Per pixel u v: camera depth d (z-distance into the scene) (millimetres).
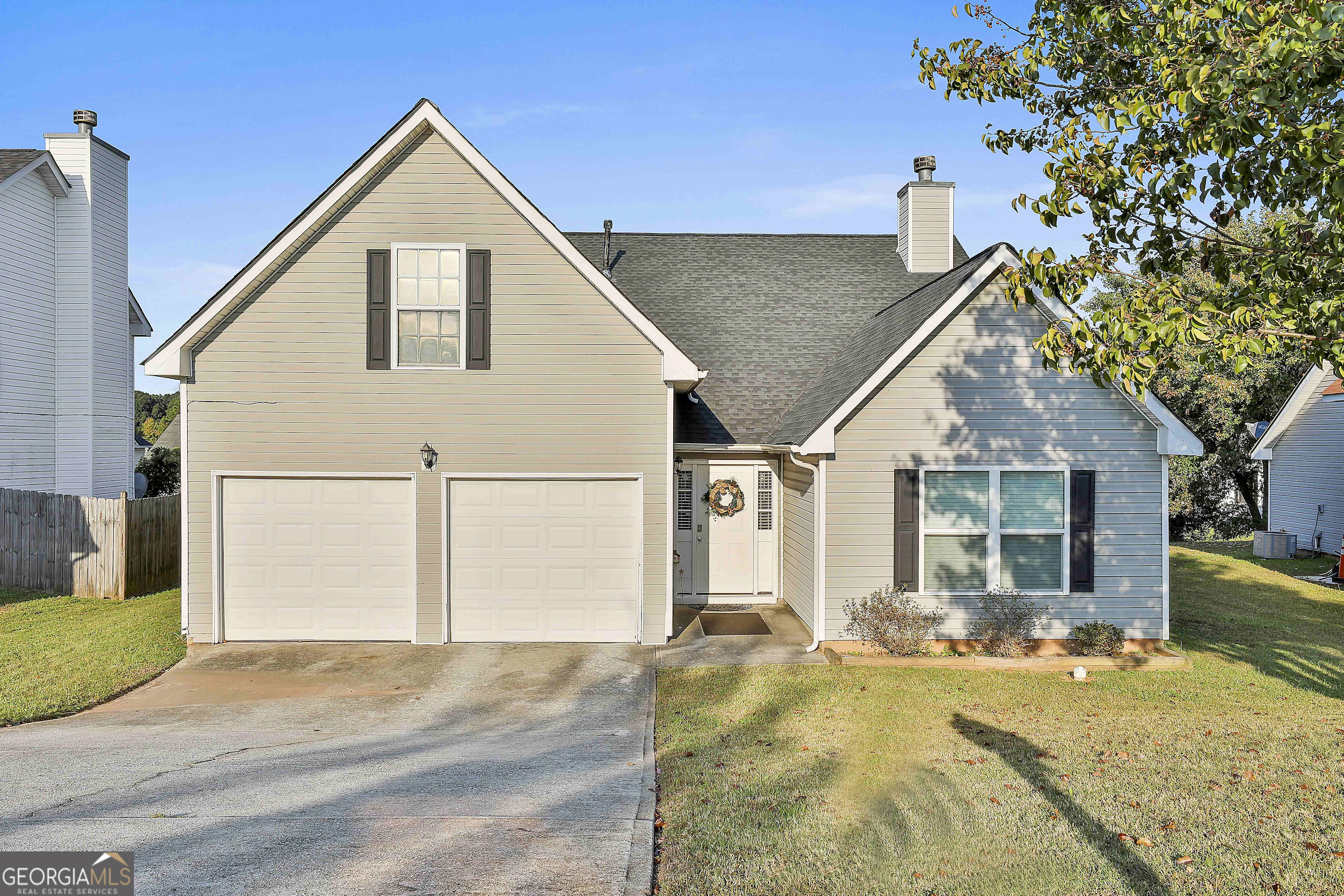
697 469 14781
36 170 20250
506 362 12102
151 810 6051
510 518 12195
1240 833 5824
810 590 12516
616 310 12141
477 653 11672
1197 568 20109
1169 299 6633
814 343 16125
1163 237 7391
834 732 8258
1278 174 6574
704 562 14758
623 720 8922
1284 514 26281
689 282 17984
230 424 11984
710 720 8750
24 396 19906
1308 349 6473
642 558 12180
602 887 4801
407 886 4766
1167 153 7242
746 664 11109
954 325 11734
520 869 5023
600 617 12273
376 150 11742
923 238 18641
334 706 9523
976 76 8977
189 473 11977
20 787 6629
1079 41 8516
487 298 12062
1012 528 11773
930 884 5074
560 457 12148
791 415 14031
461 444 12102
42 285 20547
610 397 12164
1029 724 8477
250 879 4836
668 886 5004
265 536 12094
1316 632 13289
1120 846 5625
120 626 12969
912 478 11688
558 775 6977
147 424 54375
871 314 16953
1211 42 6445
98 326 21562
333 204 11828
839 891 4988
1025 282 7594
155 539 16125
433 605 12117
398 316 12055
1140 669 10875
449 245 12016
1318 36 5414
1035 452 11742
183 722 8914
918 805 6301
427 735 8422
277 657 11484
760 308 17125
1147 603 11797
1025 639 11430
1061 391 11766
